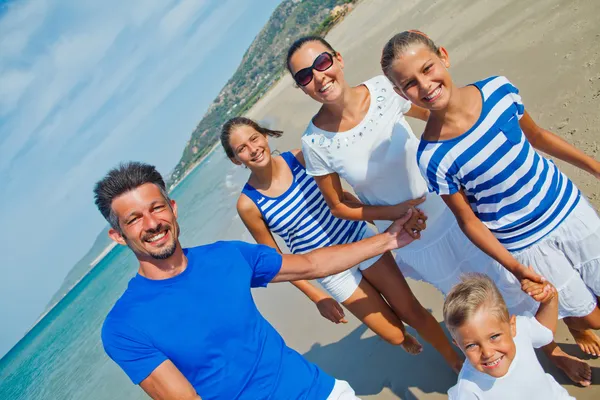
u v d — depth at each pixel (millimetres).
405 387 3986
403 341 3701
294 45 3049
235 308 2477
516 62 7000
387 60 2639
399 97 3199
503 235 2861
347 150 3146
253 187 3699
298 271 2852
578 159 3016
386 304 3604
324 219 3627
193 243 13047
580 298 2914
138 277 2492
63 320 30656
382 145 3131
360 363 4562
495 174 2650
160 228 2379
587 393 3133
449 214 3240
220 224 12766
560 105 5578
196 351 2375
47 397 12133
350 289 3516
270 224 3721
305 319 5883
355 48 18047
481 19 9289
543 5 7898
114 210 2355
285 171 3670
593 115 5090
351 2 34219
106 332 2363
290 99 19062
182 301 2404
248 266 2648
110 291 24734
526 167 2654
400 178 3227
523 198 2699
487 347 2338
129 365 2336
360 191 3367
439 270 3398
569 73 5941
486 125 2615
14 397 16344
